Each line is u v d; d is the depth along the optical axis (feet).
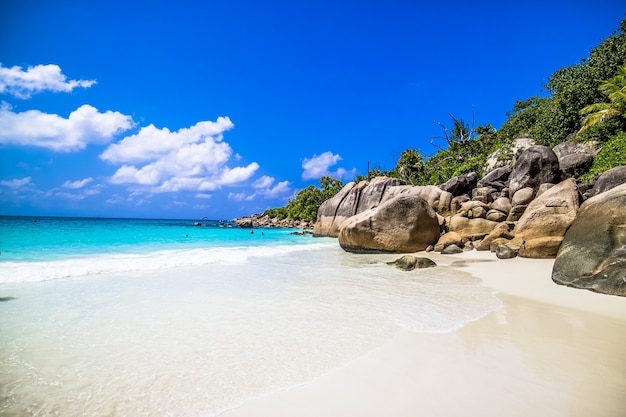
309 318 18.47
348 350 14.05
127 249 51.16
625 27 76.38
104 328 16.79
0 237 63.46
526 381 11.22
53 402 10.27
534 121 115.85
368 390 10.80
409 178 147.43
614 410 9.48
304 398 10.41
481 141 123.54
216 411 9.81
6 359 13.24
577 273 25.71
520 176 60.90
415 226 53.01
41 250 45.93
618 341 14.85
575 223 28.84
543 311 19.58
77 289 24.93
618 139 58.75
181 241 70.95
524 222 44.62
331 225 100.17
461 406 9.77
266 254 50.11
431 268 35.55
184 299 22.44
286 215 247.09
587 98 73.20
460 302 21.75
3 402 10.23
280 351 14.01
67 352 13.94
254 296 23.41
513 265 36.27
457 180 72.64
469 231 56.08
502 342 14.79
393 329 16.60
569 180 43.86
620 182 42.60
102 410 9.89
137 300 22.04
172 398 10.53
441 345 14.49
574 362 12.66
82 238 66.49
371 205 93.25
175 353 13.88
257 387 11.12
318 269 35.86
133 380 11.66
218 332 16.31
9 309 19.76
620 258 23.72
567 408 9.59
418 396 10.38
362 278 30.42
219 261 41.29
